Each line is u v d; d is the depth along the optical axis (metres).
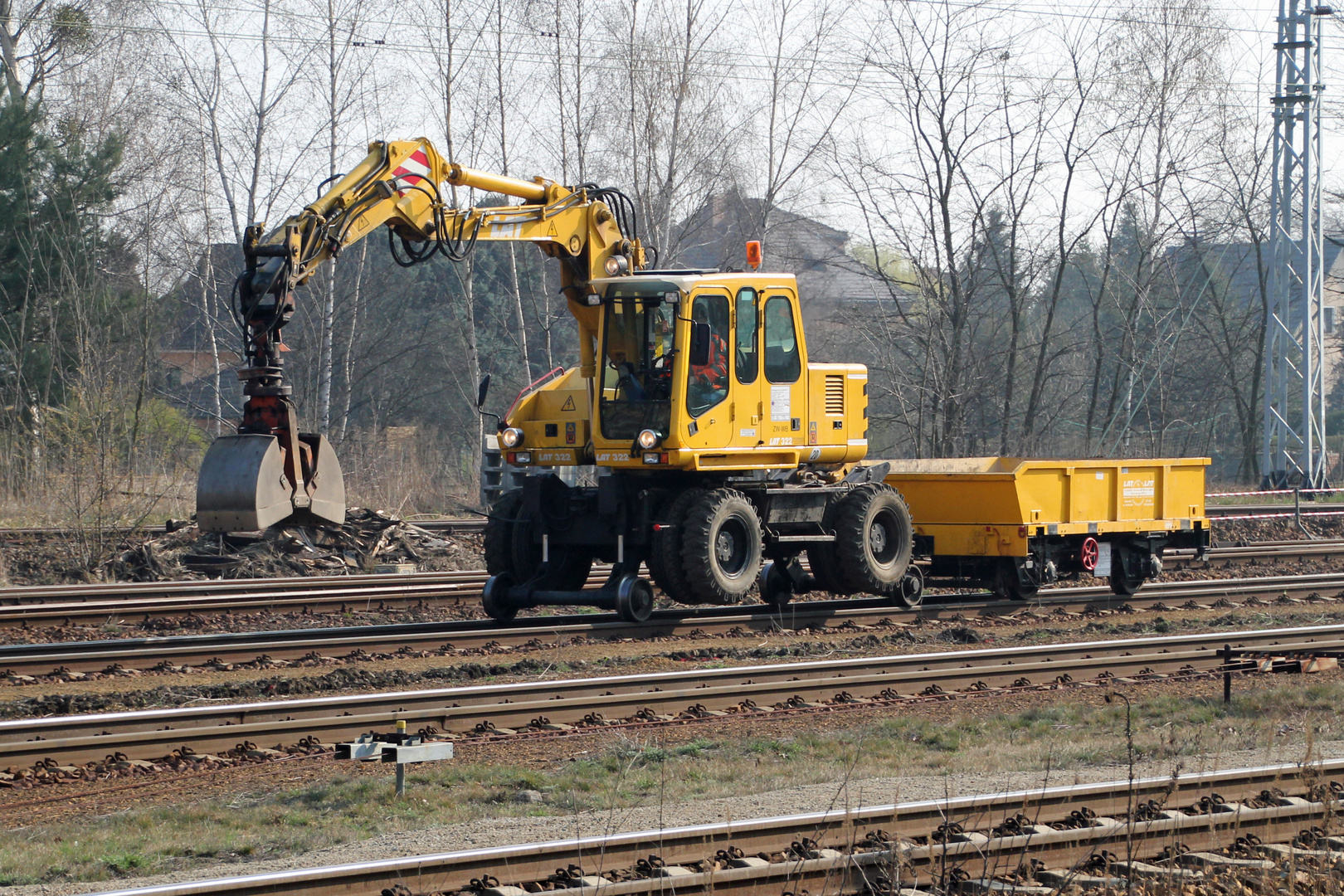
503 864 20.08
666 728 33.53
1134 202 145.00
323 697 35.41
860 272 142.12
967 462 64.38
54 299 105.19
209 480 36.47
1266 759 28.88
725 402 50.88
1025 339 169.38
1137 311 157.88
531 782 27.36
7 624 49.19
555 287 191.25
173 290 131.88
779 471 54.25
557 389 53.25
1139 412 184.38
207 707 32.22
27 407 98.00
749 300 52.22
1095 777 27.08
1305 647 42.56
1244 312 192.38
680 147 112.44
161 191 123.81
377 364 185.38
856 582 54.84
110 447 69.00
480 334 196.00
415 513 97.62
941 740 31.91
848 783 26.80
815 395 55.19
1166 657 41.97
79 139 114.44
